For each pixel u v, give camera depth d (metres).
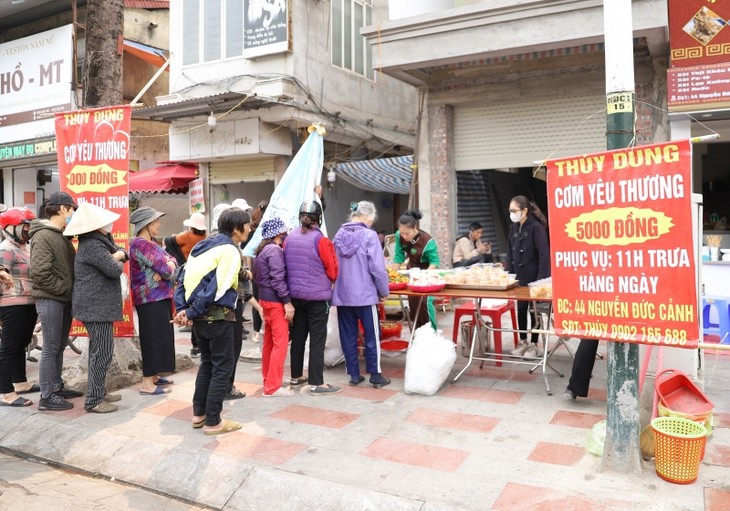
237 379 6.15
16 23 15.05
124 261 5.25
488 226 11.27
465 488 3.59
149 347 5.59
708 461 3.86
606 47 3.68
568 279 3.77
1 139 14.74
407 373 5.45
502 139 9.94
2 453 4.80
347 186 13.85
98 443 4.57
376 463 3.99
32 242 5.18
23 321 5.46
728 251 7.71
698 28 7.61
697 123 7.88
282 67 11.32
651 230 3.44
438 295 5.65
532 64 9.38
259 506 3.68
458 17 8.45
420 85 10.34
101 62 7.19
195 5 12.09
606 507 3.29
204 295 4.35
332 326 6.43
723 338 6.79
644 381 4.50
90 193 5.73
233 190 13.09
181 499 3.90
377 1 13.62
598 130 9.15
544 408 4.98
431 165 10.34
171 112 11.45
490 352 6.64
